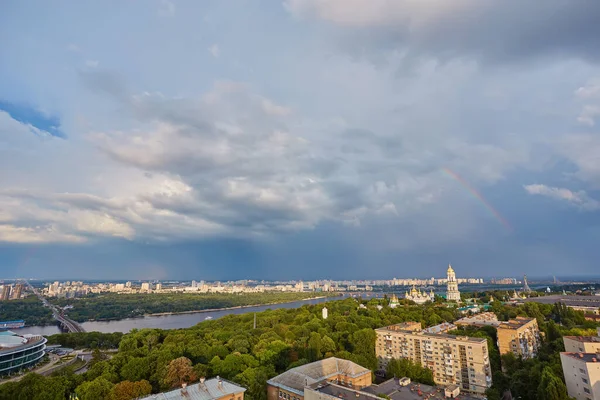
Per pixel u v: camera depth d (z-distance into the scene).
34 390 159.38
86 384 163.62
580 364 155.12
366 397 137.38
